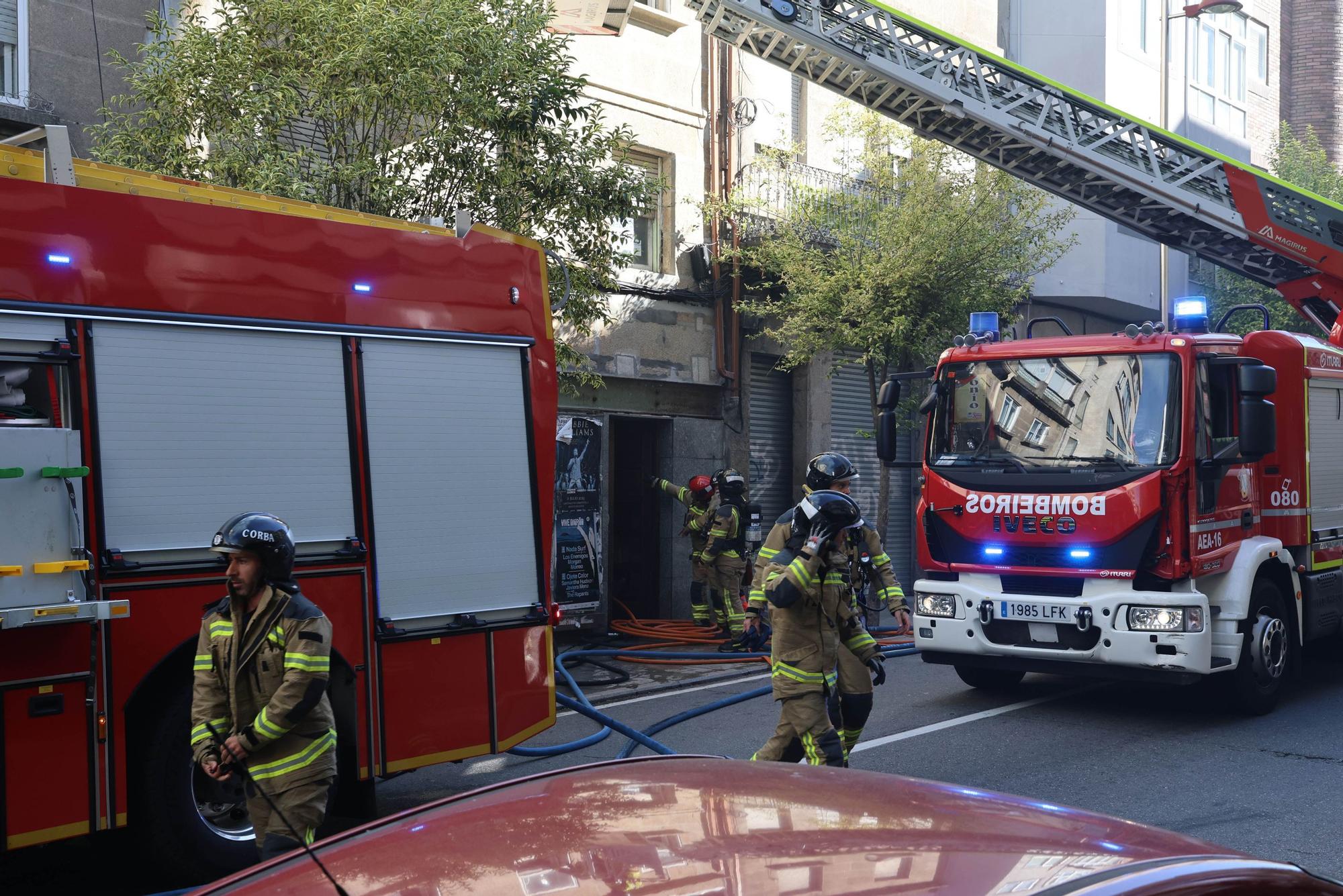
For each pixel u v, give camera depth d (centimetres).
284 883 203
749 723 919
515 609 659
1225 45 2520
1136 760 774
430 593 618
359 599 587
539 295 698
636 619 1472
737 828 197
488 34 942
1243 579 888
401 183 942
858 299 1408
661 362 1500
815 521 590
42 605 470
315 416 579
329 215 623
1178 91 2295
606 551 1434
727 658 1182
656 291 1489
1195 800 678
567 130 1025
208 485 536
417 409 621
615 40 1458
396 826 227
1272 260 1220
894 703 979
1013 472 905
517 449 668
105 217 515
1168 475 847
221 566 534
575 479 1382
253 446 554
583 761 802
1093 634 870
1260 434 852
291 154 895
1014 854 189
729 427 1589
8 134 982
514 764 802
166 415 525
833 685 604
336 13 914
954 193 1455
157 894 501
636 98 1477
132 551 507
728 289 1578
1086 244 2034
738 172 1588
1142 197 1228
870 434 1505
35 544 469
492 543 650
